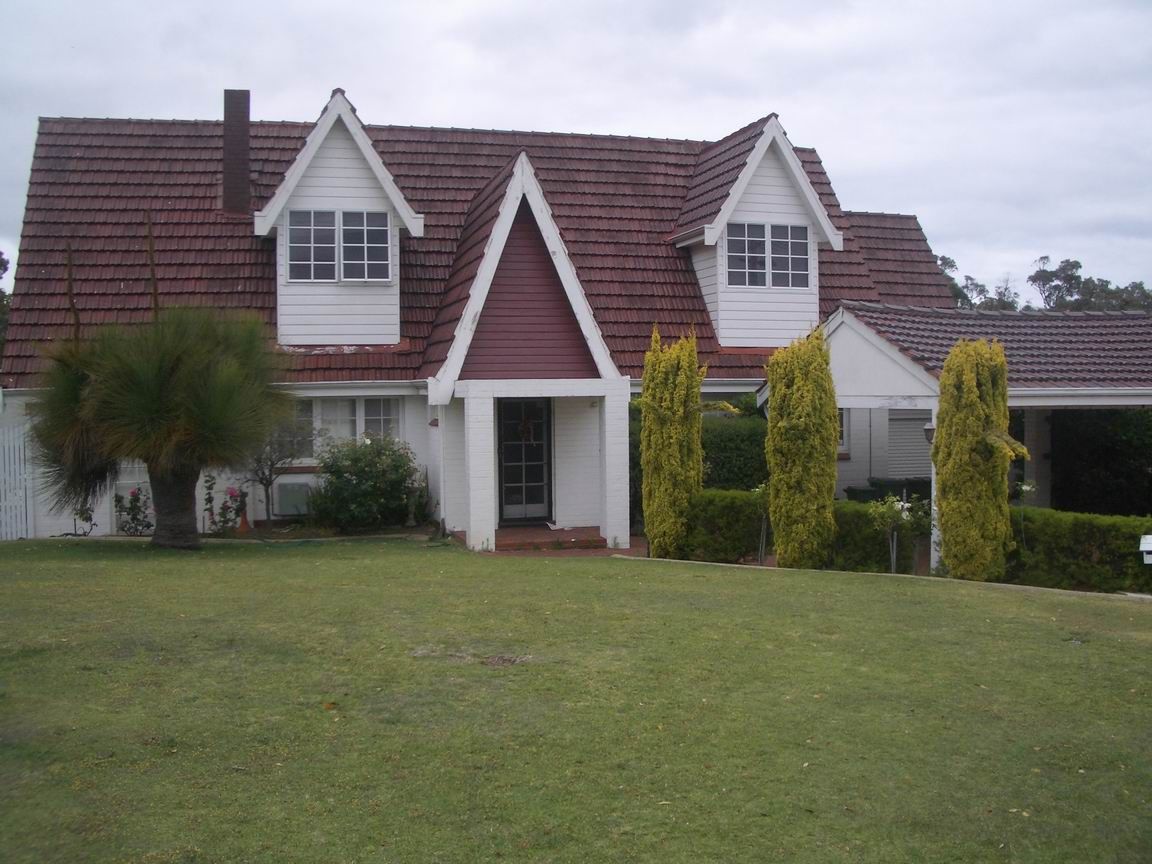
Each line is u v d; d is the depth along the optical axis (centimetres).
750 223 2050
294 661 815
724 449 1816
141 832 538
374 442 1827
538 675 795
